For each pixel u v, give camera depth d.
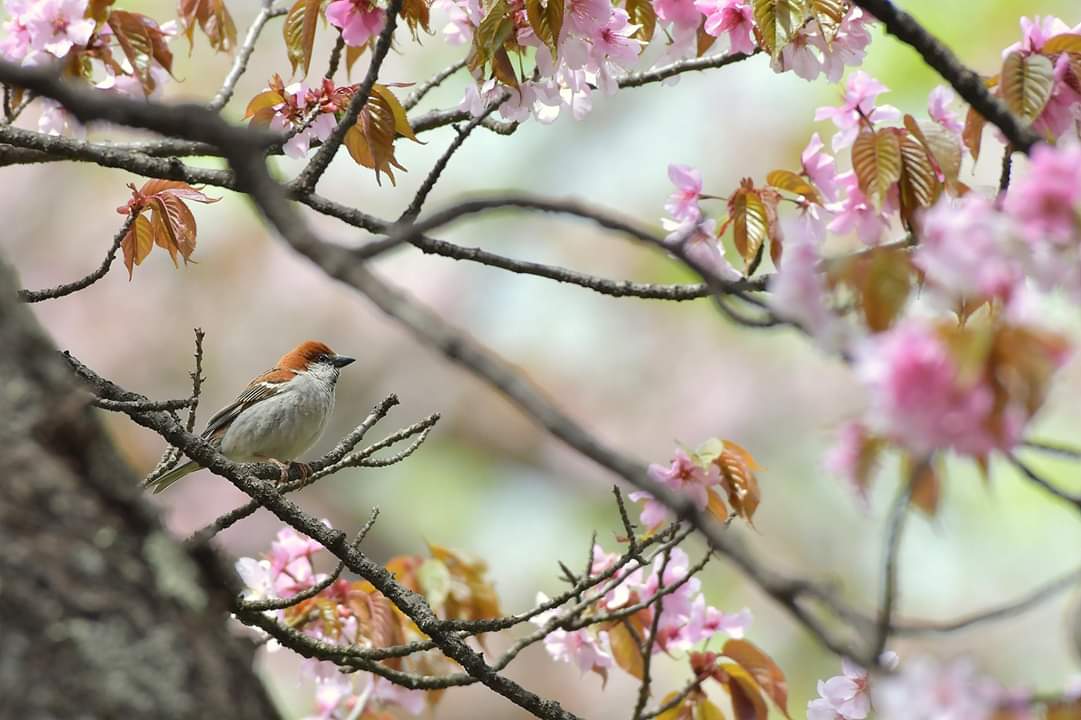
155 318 25.08
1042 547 22.34
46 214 25.56
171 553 4.56
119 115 4.85
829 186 9.95
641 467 4.21
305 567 10.77
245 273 25.61
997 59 22.50
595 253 26.16
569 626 9.36
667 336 25.58
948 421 4.73
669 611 10.41
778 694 10.03
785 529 23.70
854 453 5.20
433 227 4.95
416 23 10.21
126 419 23.56
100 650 4.21
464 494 25.03
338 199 25.92
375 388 25.64
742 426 24.78
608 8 9.65
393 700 11.25
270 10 11.99
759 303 5.16
